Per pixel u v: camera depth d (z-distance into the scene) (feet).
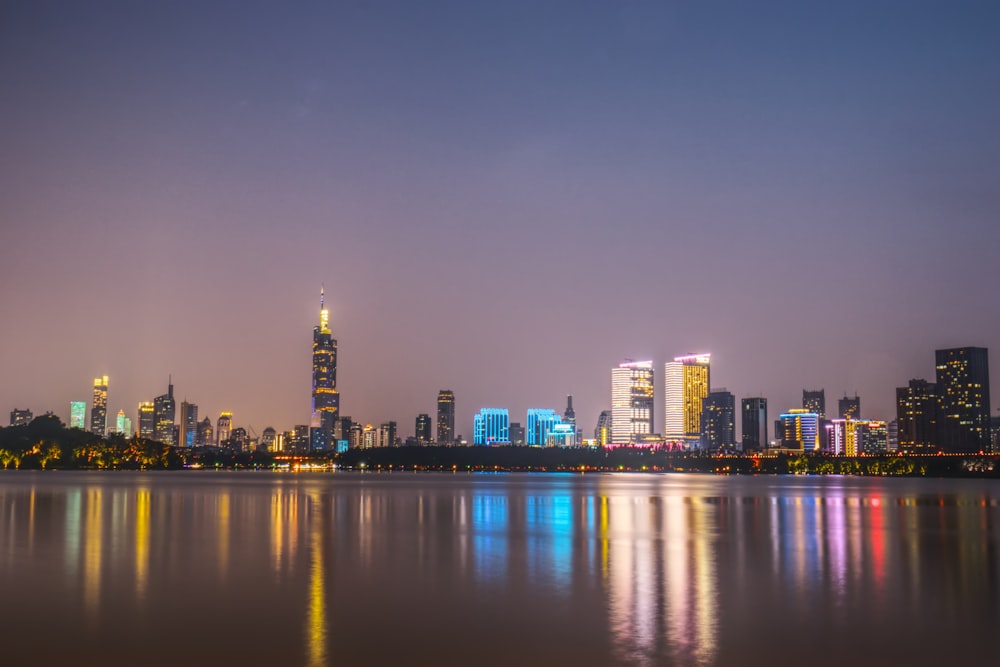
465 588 218.18
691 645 157.48
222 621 175.83
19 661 146.10
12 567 251.80
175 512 486.38
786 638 162.71
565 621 177.17
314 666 143.23
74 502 580.71
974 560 278.46
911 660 148.15
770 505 633.20
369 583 224.94
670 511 543.80
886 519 475.72
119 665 143.74
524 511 530.27
